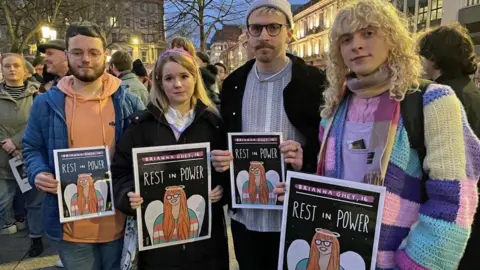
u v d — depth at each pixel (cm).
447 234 119
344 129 151
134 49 2597
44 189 202
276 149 201
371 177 135
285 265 151
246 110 218
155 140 205
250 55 231
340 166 149
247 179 203
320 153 160
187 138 209
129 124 222
